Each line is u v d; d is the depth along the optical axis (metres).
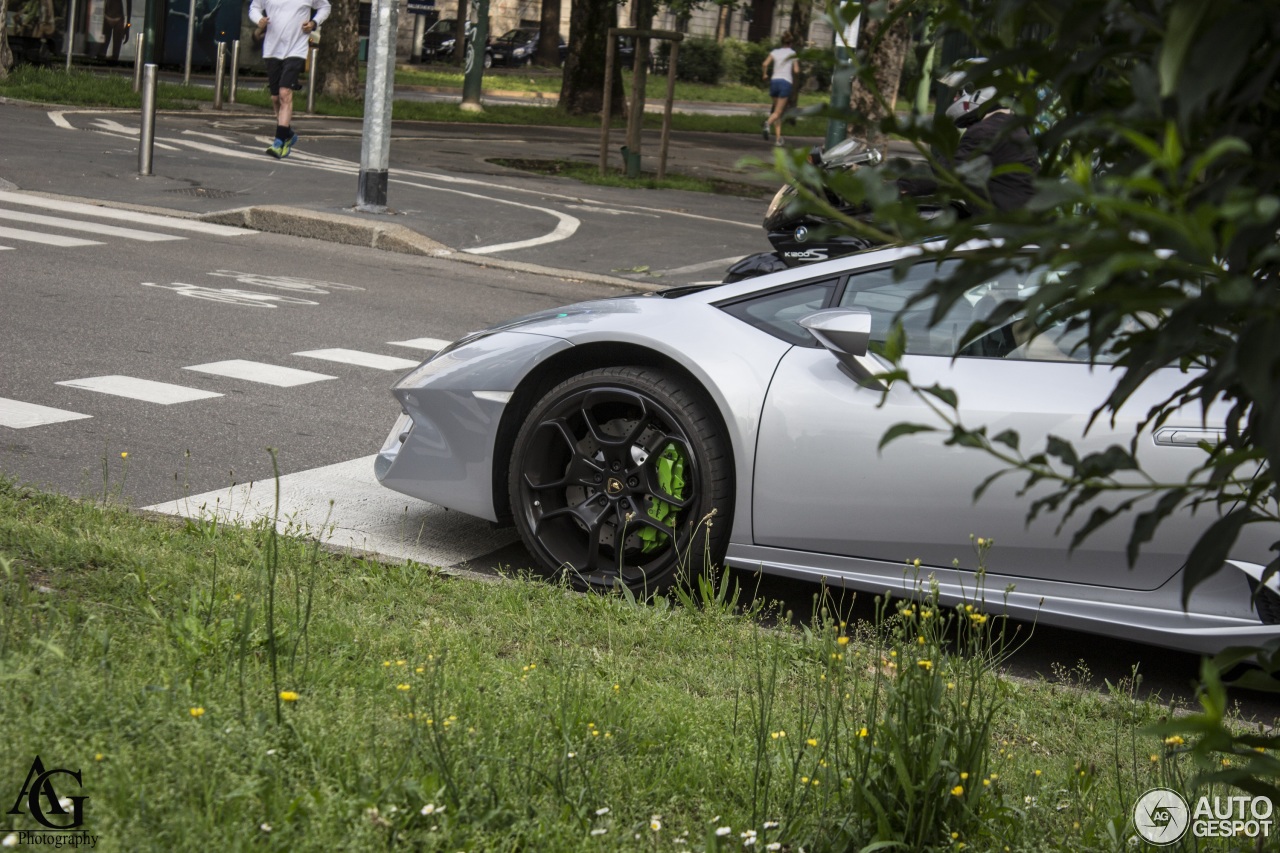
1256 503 1.53
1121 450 1.31
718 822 2.75
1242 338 1.08
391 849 2.44
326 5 19.45
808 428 4.42
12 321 8.45
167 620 3.63
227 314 9.49
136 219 13.73
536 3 67.38
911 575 4.38
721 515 4.57
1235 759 3.30
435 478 5.07
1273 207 0.93
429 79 51.16
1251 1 1.03
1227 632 3.98
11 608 3.50
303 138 22.92
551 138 29.42
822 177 1.10
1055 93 1.41
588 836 2.59
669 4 32.12
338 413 7.06
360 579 4.41
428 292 11.45
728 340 4.62
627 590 4.50
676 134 35.59
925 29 1.36
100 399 6.80
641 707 3.41
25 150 17.39
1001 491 4.18
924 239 1.14
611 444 4.68
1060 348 4.23
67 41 29.69
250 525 4.98
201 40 33.62
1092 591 4.17
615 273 13.42
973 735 2.79
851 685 3.74
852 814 2.71
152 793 2.47
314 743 2.81
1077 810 3.00
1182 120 1.03
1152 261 1.04
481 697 3.30
